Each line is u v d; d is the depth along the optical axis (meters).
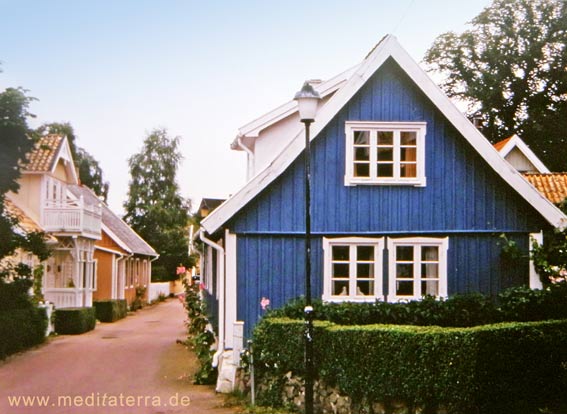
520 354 12.12
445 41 44.97
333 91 21.06
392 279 16.98
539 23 43.03
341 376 12.63
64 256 35.38
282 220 16.84
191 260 68.25
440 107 17.12
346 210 17.02
